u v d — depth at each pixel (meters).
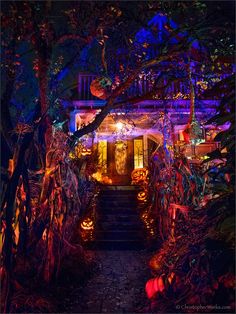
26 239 4.79
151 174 9.23
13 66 6.11
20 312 4.02
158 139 12.95
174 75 8.02
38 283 4.68
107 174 13.34
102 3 5.90
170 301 4.14
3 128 6.14
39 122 5.18
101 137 13.31
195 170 6.60
